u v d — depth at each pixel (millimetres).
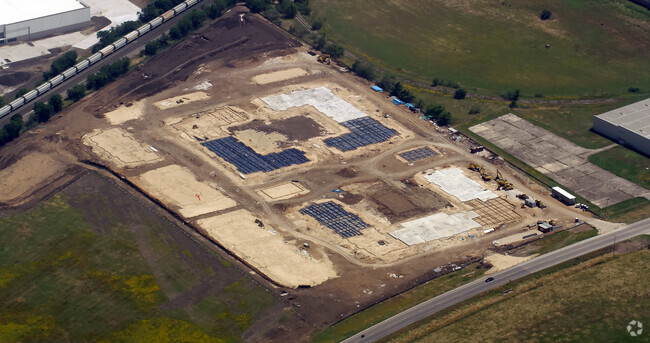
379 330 196250
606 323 195000
